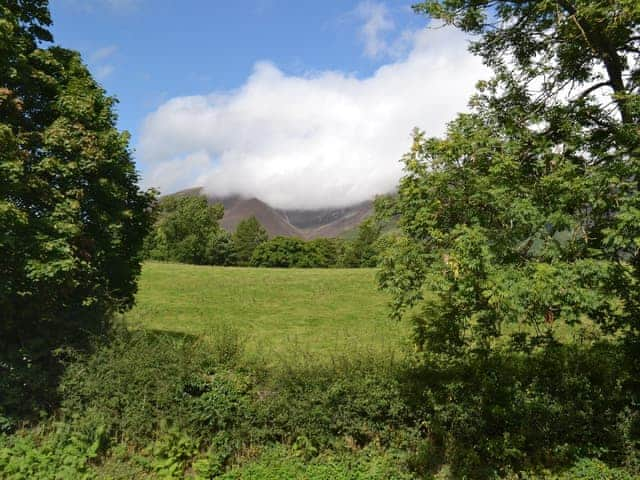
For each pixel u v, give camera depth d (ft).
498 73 32.12
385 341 54.44
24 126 35.94
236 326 80.07
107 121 39.78
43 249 31.37
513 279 21.68
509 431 29.71
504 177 22.90
